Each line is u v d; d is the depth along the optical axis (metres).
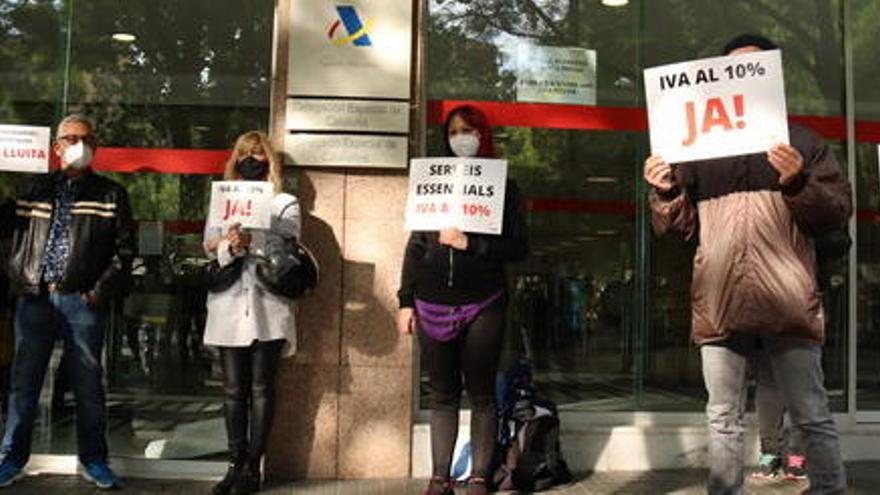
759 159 3.88
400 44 6.03
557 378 6.53
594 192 6.63
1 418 6.22
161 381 6.17
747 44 3.98
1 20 6.52
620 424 6.48
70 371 5.54
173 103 6.38
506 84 6.59
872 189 6.91
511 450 5.58
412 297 5.13
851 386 6.74
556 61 6.66
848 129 6.91
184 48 6.40
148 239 6.29
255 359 5.40
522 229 5.06
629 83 6.75
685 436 6.29
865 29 7.01
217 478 5.94
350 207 6.01
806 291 3.76
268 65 6.32
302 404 5.92
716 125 3.81
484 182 4.93
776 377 3.91
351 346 5.96
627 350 6.61
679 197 3.99
